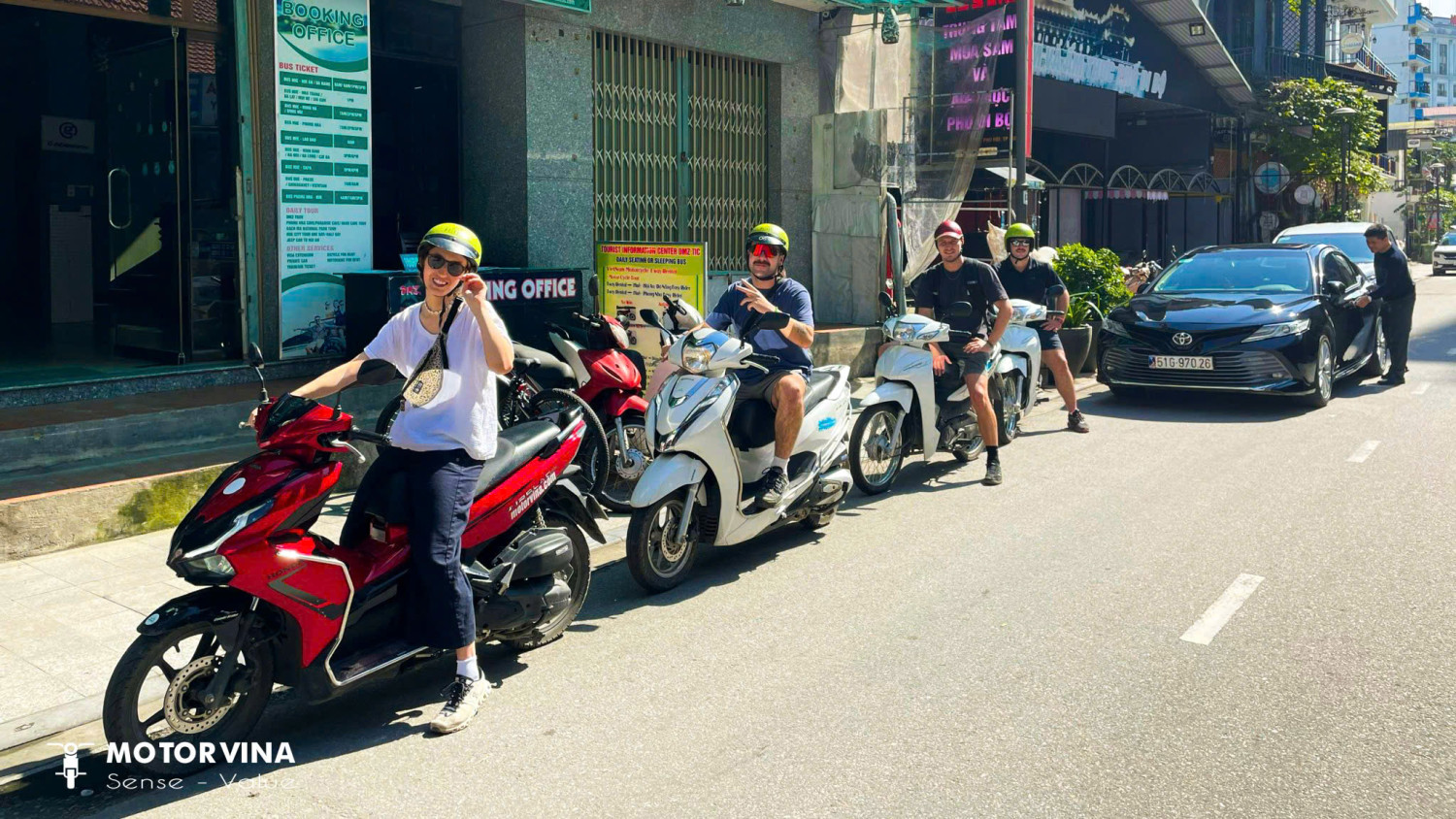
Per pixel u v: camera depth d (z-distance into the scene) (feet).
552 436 16.40
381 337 14.55
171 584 19.15
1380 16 140.67
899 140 46.37
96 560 20.44
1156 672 15.20
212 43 29.53
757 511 20.20
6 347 32.96
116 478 22.27
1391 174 148.87
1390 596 18.20
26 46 37.96
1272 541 21.34
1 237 39.47
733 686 15.03
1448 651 15.85
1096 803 11.73
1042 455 29.76
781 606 18.28
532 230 35.50
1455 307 77.10
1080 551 20.93
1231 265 40.42
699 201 41.63
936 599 18.43
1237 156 97.35
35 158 38.55
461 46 36.40
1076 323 41.81
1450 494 24.75
